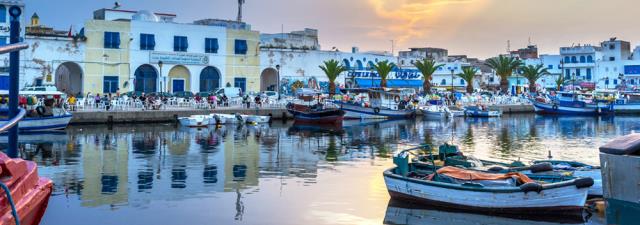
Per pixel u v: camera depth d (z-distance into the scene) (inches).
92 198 605.3
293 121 1991.9
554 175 592.7
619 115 2674.7
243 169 821.2
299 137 1368.1
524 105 2839.6
